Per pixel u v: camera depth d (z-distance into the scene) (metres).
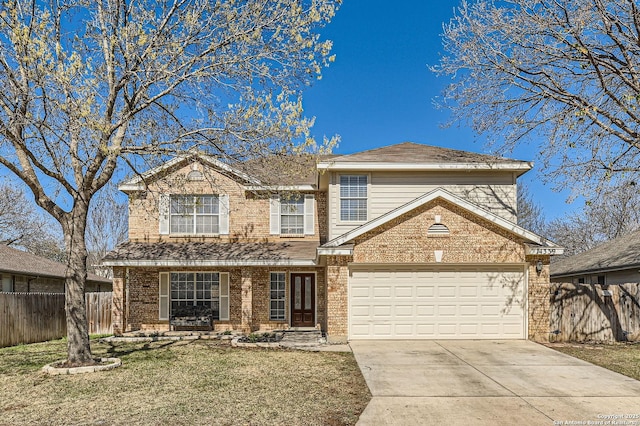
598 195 14.07
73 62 10.20
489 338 15.37
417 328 15.40
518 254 15.33
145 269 19.67
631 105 12.79
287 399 8.47
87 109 10.30
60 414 7.69
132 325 19.45
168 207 18.73
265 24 11.67
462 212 15.43
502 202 18.19
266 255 18.34
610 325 15.41
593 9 13.68
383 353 13.12
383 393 8.95
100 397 8.67
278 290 19.86
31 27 10.84
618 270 20.36
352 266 15.46
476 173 18.30
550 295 15.51
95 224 41.84
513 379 10.08
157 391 9.05
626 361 11.98
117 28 11.90
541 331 15.16
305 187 20.09
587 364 11.61
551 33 14.30
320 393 8.89
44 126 10.85
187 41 11.71
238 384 9.59
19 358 13.47
